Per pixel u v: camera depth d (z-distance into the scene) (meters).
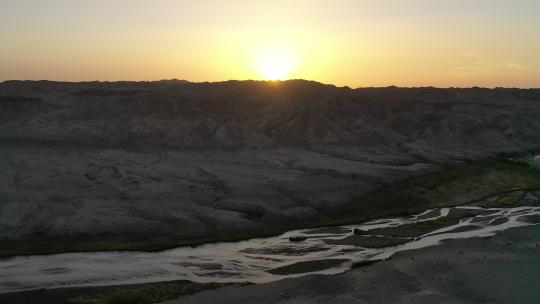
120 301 43.00
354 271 49.62
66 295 44.84
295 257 56.16
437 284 45.53
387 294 43.41
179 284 47.72
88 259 54.81
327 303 41.78
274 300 42.88
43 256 55.59
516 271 48.19
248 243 61.88
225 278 49.56
